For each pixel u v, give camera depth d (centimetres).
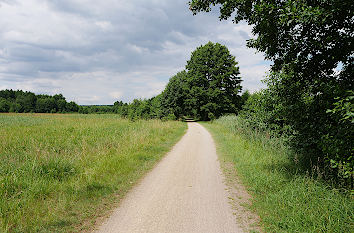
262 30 481
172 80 4216
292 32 460
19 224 368
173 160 895
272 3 429
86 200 477
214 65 4475
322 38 433
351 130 364
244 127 1462
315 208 395
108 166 719
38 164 633
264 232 350
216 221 386
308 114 512
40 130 1711
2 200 429
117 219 396
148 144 1162
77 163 719
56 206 443
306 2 394
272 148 915
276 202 446
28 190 487
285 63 510
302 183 485
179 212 423
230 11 556
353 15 371
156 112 3825
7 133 1491
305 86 534
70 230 359
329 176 506
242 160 827
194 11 597
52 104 11906
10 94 13538
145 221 388
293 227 353
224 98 4272
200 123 3803
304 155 698
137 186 581
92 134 1421
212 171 728
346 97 358
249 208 440
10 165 644
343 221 356
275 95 680
